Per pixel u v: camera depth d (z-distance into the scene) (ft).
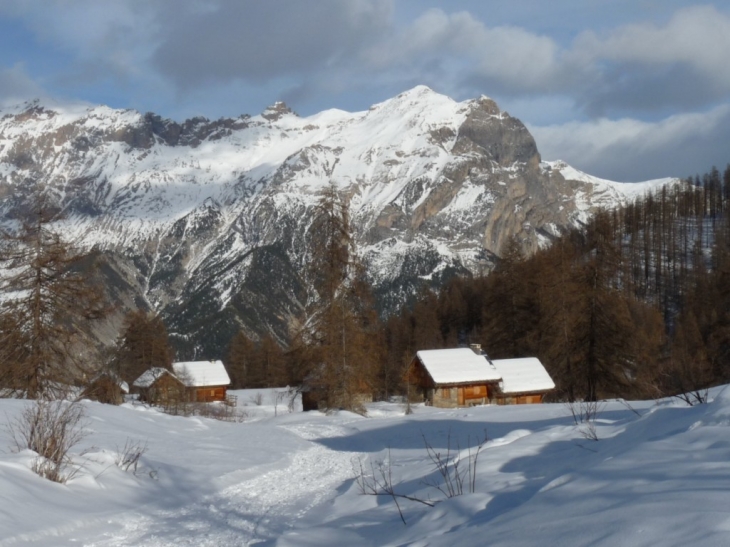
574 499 19.06
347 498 37.32
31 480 34.24
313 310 136.67
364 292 137.49
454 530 21.04
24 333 93.81
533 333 175.63
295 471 52.75
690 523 14.11
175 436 71.92
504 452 36.09
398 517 27.43
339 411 129.29
